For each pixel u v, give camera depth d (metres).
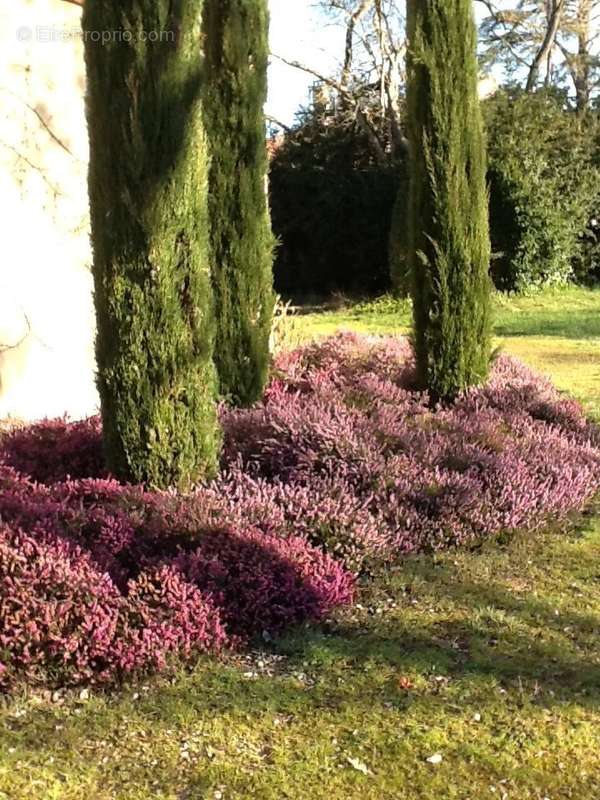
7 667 3.01
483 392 6.57
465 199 6.42
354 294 21.23
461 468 5.04
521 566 4.34
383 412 5.81
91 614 3.10
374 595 3.93
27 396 6.49
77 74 6.75
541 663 3.31
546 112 18.58
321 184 21.48
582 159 18.64
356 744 2.77
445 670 3.24
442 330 6.50
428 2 6.21
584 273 19.83
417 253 6.48
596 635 3.55
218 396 6.06
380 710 2.96
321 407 5.62
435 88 6.23
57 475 4.66
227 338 6.16
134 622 3.18
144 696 3.04
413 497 4.59
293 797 2.50
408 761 2.68
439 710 2.97
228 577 3.47
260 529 3.92
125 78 3.88
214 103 6.04
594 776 2.62
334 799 2.49
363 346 8.19
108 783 2.55
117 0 3.85
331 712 2.95
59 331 6.71
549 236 18.12
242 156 6.10
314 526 4.11
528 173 17.88
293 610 3.50
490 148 17.92
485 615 3.71
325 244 21.56
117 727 2.85
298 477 4.70
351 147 21.77
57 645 3.03
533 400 6.68
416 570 4.23
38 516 3.62
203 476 4.32
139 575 3.34
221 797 2.49
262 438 5.10
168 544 3.66
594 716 2.95
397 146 20.91
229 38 5.99
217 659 3.28
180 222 4.05
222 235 6.11
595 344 12.84
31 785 2.53
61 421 5.52
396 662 3.29
